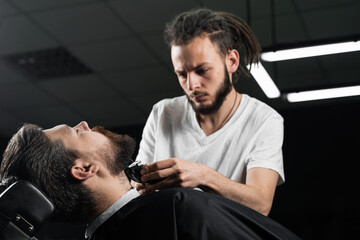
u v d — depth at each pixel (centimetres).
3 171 123
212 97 152
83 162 125
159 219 111
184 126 175
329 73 531
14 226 106
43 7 432
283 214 726
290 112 676
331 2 407
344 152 672
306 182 695
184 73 151
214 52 150
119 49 495
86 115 651
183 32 149
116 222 117
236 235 110
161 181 128
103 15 440
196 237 109
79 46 493
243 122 168
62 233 521
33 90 583
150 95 591
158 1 415
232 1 407
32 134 124
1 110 642
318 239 705
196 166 131
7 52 509
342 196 687
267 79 358
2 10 442
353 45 289
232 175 166
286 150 691
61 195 122
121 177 129
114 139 130
